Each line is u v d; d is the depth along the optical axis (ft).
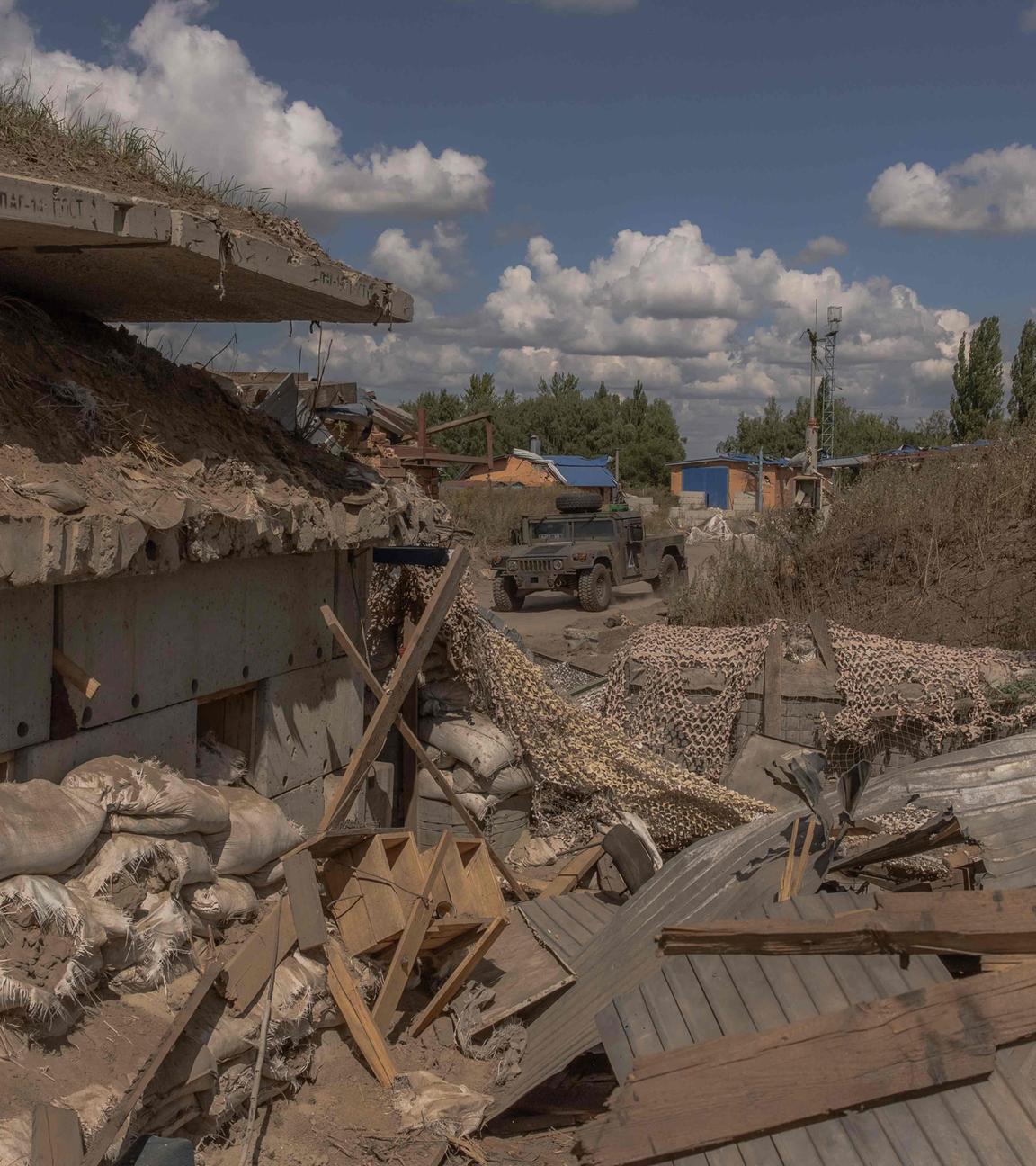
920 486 40.16
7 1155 8.18
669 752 25.32
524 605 63.67
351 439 34.81
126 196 11.50
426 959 15.08
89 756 12.10
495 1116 12.75
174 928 11.23
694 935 12.42
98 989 10.48
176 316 17.57
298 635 16.48
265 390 21.31
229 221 14.61
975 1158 9.98
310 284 14.57
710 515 130.52
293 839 13.75
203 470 13.99
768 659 24.30
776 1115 10.54
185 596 13.75
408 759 21.63
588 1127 10.85
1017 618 30.60
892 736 23.12
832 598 36.45
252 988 11.50
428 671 22.33
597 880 20.67
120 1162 9.05
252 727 15.80
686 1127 10.64
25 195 10.44
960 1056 10.61
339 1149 11.56
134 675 12.84
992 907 11.91
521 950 15.88
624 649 26.78
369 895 13.46
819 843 15.33
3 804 10.12
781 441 211.41
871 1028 10.95
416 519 19.19
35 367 13.21
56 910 9.78
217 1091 10.96
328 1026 12.96
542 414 213.46
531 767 22.27
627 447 210.18
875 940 11.98
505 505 101.71
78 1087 9.30
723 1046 11.11
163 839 11.66
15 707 10.96
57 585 11.53
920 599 33.99
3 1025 9.23
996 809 17.31
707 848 16.28
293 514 14.87
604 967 14.60
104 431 13.05
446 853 13.94
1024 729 22.00
